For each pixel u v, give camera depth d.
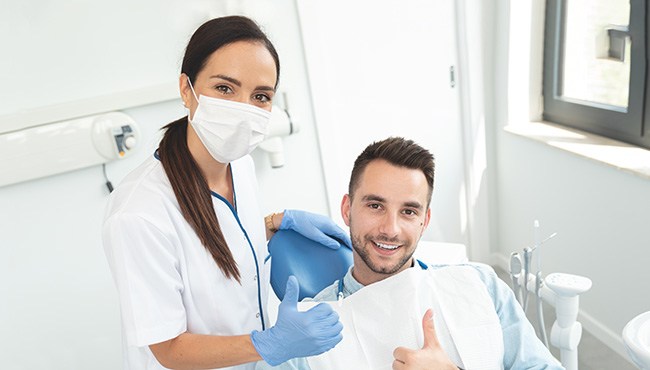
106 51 1.80
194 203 1.05
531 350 1.08
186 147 1.08
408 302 1.07
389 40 2.21
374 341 1.08
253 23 1.00
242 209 1.21
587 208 2.05
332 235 1.38
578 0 2.14
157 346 1.01
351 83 2.20
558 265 2.29
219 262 1.08
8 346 1.90
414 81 2.30
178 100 1.92
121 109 1.85
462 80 2.38
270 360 0.96
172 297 1.00
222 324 1.14
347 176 2.30
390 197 1.06
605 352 2.03
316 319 0.93
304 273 1.30
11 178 1.72
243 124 1.00
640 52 1.86
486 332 1.07
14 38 1.69
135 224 0.96
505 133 2.43
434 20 2.26
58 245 1.88
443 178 2.50
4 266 1.83
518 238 2.52
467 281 1.12
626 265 1.92
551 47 2.27
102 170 1.87
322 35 2.09
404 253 1.09
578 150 2.00
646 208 1.78
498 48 2.34
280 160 2.06
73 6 1.73
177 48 1.87
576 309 1.26
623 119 1.99
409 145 1.09
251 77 0.98
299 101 2.12
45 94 1.76
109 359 2.05
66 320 1.96
